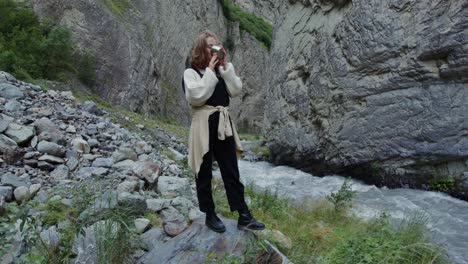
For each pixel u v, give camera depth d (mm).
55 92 11211
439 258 4570
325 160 12750
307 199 8000
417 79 9680
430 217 7648
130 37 24516
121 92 22938
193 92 3121
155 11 29312
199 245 3469
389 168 10375
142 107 24453
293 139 14703
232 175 3398
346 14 12016
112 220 3717
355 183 11125
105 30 23156
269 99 18125
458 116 9016
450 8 8844
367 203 8648
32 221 3541
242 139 27688
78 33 21844
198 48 3314
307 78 14562
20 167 5824
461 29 8664
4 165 5672
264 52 43750
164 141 13312
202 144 3199
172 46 30812
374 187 10367
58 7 21766
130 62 23875
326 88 12562
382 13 10359
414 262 4395
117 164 6586
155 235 4004
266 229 4535
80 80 20922
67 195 4836
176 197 5359
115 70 22906
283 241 4336
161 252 3527
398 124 10055
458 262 5348
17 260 3125
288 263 3604
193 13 35375
